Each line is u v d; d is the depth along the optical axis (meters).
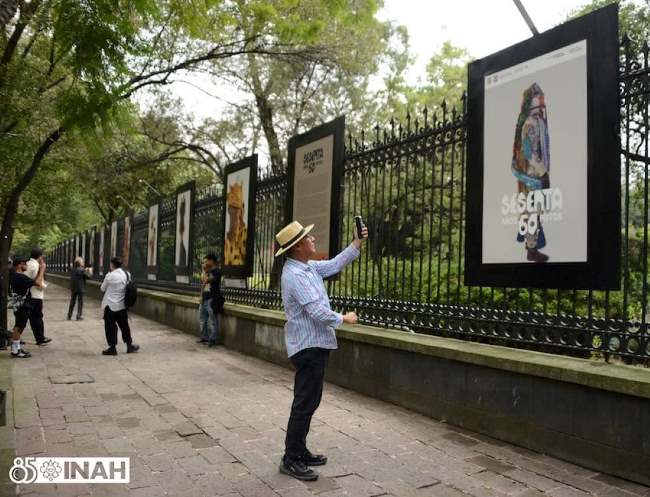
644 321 4.27
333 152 7.77
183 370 8.27
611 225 4.41
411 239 6.50
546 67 4.96
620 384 3.98
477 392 5.19
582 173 4.63
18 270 9.22
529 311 5.06
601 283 4.46
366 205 7.28
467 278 5.66
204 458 4.45
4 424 5.31
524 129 5.14
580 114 4.67
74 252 34.09
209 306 11.09
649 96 4.30
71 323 14.63
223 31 11.39
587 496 3.74
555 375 4.43
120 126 7.95
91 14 6.54
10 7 4.36
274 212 9.76
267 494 3.76
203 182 25.19
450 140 5.98
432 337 6.05
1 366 8.19
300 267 4.20
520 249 5.12
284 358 8.54
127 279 9.88
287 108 19.62
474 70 5.68
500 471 4.20
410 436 5.06
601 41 4.54
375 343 6.40
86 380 7.41
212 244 12.57
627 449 4.00
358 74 18.14
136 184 27.17
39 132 10.62
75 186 21.27
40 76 9.87
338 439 4.95
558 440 4.47
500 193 5.35
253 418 5.63
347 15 8.77
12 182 14.13
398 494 3.78
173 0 8.67
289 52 14.64
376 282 8.02
